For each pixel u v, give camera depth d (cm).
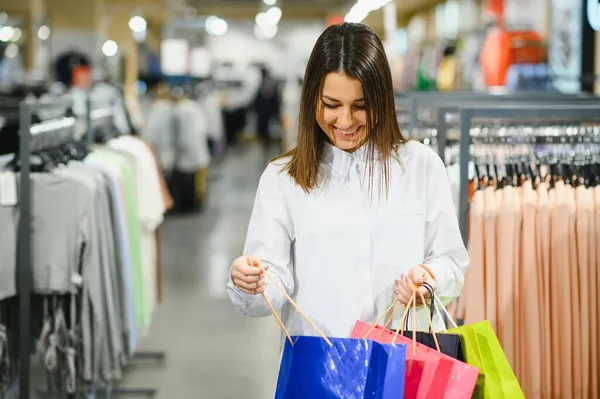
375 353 201
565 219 321
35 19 1310
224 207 1321
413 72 1430
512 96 510
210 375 562
